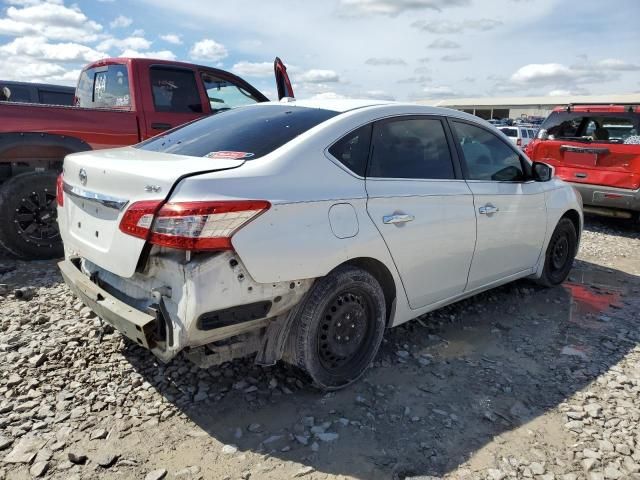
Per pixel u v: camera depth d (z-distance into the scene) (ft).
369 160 10.87
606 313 15.58
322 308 9.86
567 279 18.80
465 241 12.68
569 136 28.09
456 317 14.78
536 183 15.62
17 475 7.99
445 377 11.43
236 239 8.42
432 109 12.69
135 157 10.34
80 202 10.46
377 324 11.05
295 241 9.11
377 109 11.46
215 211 8.25
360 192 10.35
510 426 9.73
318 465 8.50
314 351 10.00
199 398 10.18
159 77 20.29
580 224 18.04
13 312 13.74
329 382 10.44
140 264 8.75
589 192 26.27
